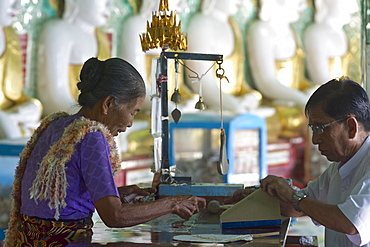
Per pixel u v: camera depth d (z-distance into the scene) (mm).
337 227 3301
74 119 3404
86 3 10344
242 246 3088
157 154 4340
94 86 3381
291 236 4379
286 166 12188
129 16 11656
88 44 10562
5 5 9109
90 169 3221
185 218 3443
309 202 3432
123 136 10023
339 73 14703
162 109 4328
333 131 3463
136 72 3477
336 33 14641
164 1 4246
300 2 14133
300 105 12875
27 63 10039
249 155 9125
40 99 10117
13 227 3541
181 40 4242
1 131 8219
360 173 3551
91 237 3297
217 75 4273
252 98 12430
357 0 14398
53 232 3307
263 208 3564
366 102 3471
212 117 8891
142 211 3256
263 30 13664
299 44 14445
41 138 3457
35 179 3283
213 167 8664
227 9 12883
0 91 9516
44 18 10289
